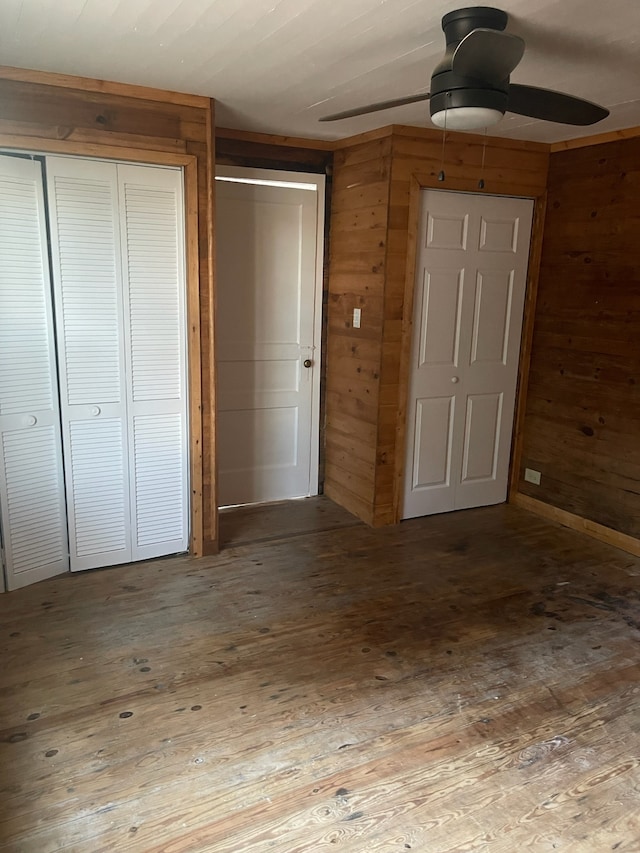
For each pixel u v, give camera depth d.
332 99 2.95
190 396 3.29
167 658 2.55
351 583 3.21
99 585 3.14
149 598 3.02
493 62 1.78
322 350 4.31
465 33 1.88
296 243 4.06
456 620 2.88
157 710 2.25
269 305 4.07
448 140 3.56
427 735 2.16
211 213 3.13
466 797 1.91
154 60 2.46
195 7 1.93
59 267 2.89
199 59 2.43
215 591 3.11
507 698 2.35
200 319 3.21
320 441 4.45
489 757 2.06
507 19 1.92
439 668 2.52
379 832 1.78
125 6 1.94
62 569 3.22
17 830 1.76
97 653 2.58
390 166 3.46
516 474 4.36
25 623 2.78
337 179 4.00
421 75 2.57
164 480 3.36
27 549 3.06
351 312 3.97
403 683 2.42
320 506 4.30
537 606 3.01
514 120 3.20
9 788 1.90
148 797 1.88
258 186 3.87
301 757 2.05
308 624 2.82
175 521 3.45
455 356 3.96
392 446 3.87
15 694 2.32
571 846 1.75
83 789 1.91
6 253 2.76
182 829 1.78
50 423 3.04
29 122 2.69
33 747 2.06
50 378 3.00
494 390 4.16
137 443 3.25
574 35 2.08
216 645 2.65
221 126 3.54
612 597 3.11
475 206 3.78
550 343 4.00
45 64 2.55
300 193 4.00
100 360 3.07
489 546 3.69
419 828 1.79
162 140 2.95
